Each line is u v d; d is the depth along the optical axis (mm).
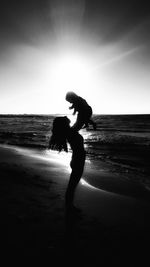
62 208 4203
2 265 2416
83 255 2779
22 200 4422
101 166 10805
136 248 3076
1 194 4641
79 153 3832
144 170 9867
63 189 5727
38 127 49531
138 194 6297
